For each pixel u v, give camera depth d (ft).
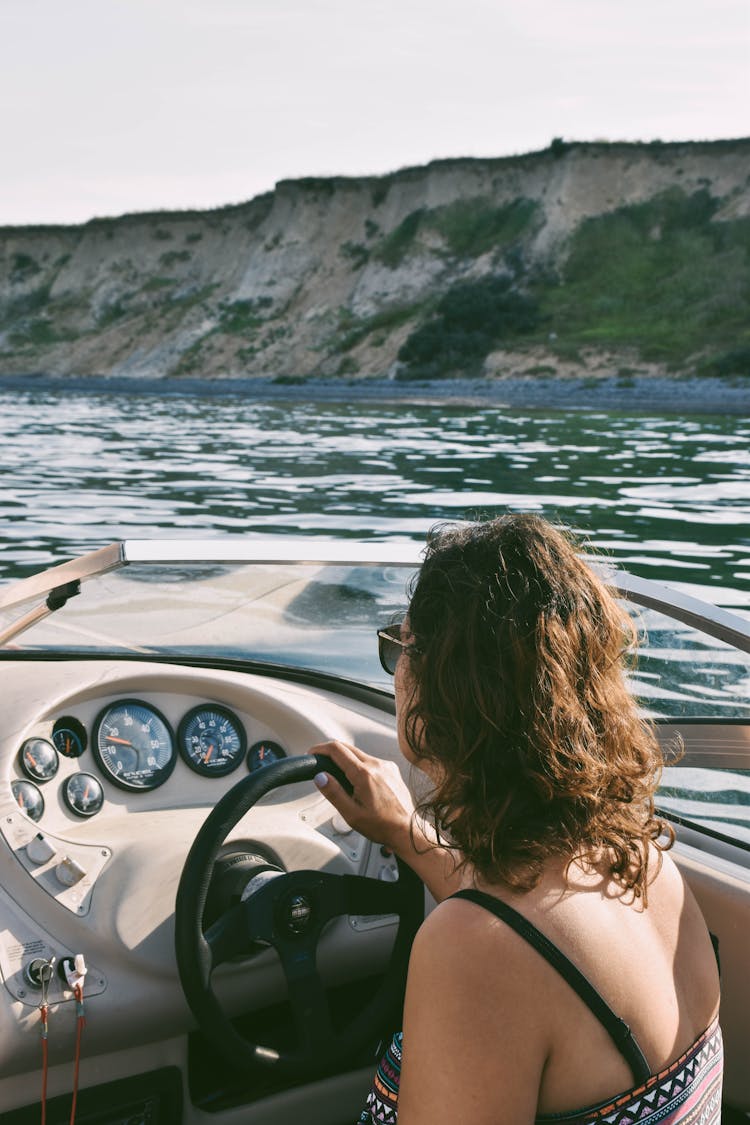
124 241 263.08
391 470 42.96
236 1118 5.55
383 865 5.86
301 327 208.44
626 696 3.30
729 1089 5.80
